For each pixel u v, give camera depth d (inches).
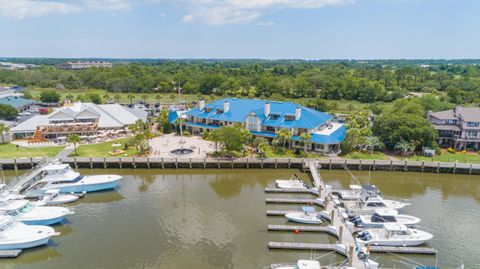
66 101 5748.0
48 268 1497.3
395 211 1898.4
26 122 3580.2
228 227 1856.5
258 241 1717.5
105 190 2373.3
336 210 1994.3
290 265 1502.2
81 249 1637.6
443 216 2030.0
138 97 7076.8
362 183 2581.2
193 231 1808.6
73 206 2118.6
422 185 2566.4
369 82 6884.8
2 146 3230.8
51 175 2269.9
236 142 2849.4
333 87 6796.3
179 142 3454.7
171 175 2723.9
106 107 4143.7
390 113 3442.4
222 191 2388.0
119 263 1526.8
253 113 3412.9
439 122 3348.9
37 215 1830.7
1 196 1883.6
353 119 3582.7
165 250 1627.7
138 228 1839.3
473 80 7308.1
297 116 3277.6
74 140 2979.8
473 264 1562.5
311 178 2645.2
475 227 1897.1
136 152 3075.8
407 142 3063.5
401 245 1675.7
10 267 1517.0
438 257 1612.9
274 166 2829.7
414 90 7559.1
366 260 1498.5
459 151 3216.0
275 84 7076.8
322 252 1621.6
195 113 3885.3
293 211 2021.4
